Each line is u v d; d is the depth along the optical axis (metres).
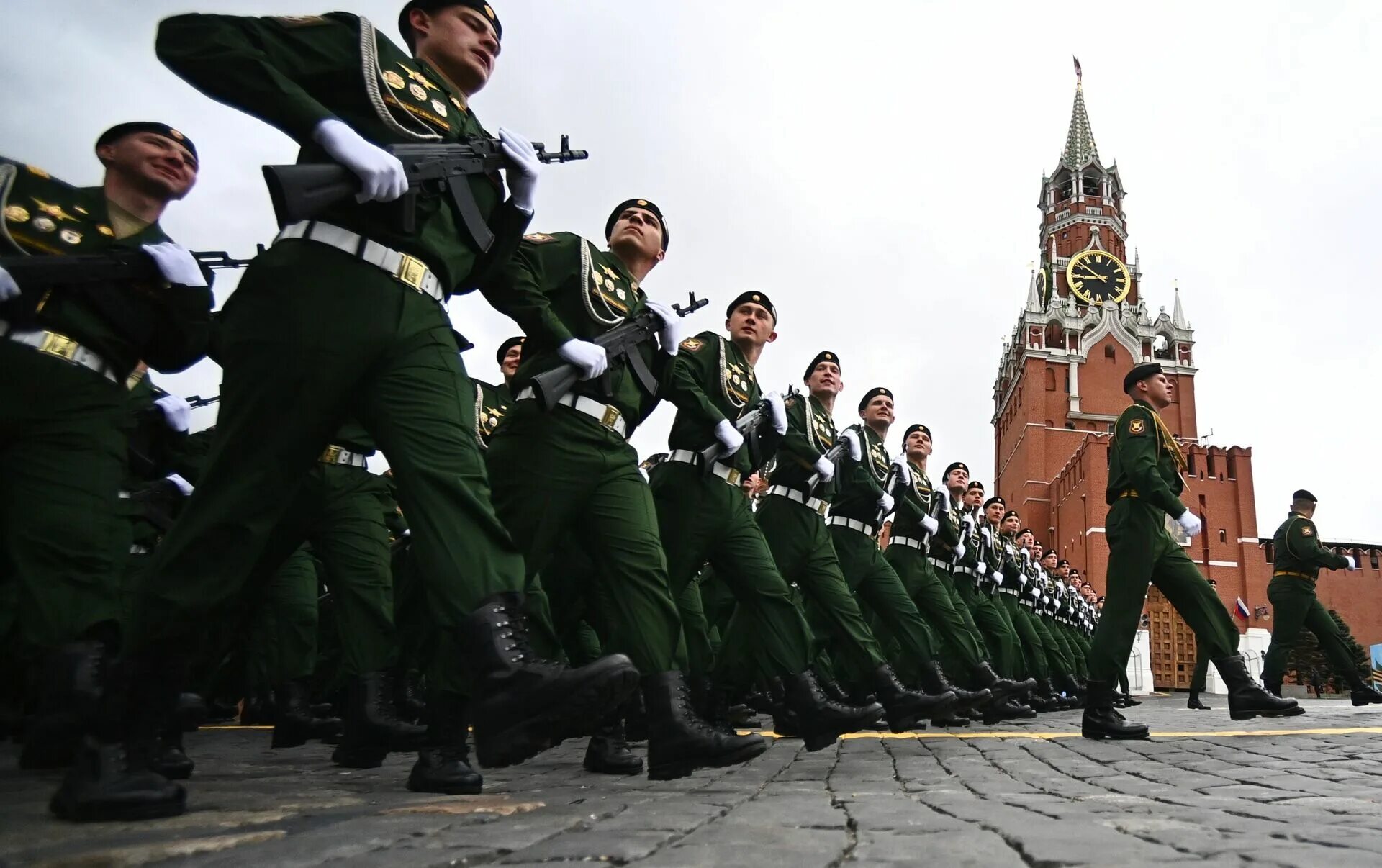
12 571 4.26
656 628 4.54
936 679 8.63
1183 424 64.75
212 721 12.73
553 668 3.05
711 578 10.95
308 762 6.04
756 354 7.35
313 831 2.64
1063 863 2.16
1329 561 12.12
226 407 3.07
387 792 3.92
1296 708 7.17
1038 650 15.50
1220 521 51.66
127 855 2.17
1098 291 68.69
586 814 3.11
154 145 4.76
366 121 3.31
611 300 5.04
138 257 4.03
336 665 10.38
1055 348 66.62
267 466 3.05
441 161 3.37
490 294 4.41
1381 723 8.77
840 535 8.76
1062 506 58.91
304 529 5.64
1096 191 74.62
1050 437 64.38
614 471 4.71
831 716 6.06
